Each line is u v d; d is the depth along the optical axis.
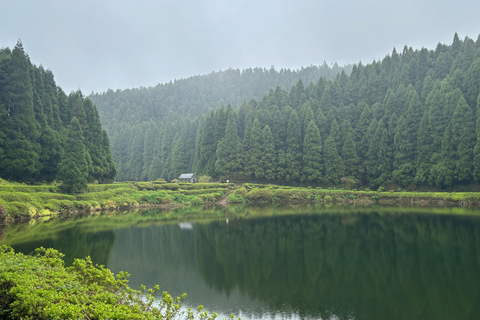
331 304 15.30
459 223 34.56
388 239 28.72
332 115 82.62
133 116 174.38
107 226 37.38
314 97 93.94
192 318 11.24
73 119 61.34
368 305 15.15
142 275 19.75
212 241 29.53
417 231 31.58
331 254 24.31
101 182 71.06
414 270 19.95
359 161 76.50
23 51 59.06
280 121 85.31
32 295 8.40
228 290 17.28
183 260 23.20
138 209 56.28
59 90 72.50
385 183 70.50
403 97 75.12
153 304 14.91
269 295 16.53
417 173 64.75
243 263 22.41
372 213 45.03
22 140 53.72
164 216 46.62
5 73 56.28
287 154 79.94
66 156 54.84
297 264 21.95
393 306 14.96
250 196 65.25
